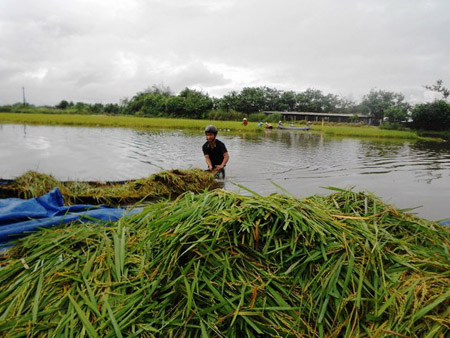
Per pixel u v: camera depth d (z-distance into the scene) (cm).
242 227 198
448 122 3884
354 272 186
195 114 5644
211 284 177
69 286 187
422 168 915
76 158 950
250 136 2006
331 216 234
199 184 567
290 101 7644
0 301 183
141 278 186
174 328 164
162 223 221
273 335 162
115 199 475
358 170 853
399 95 6138
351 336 165
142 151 1119
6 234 270
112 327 160
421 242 227
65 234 240
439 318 156
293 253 192
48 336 159
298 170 824
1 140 1336
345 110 7588
